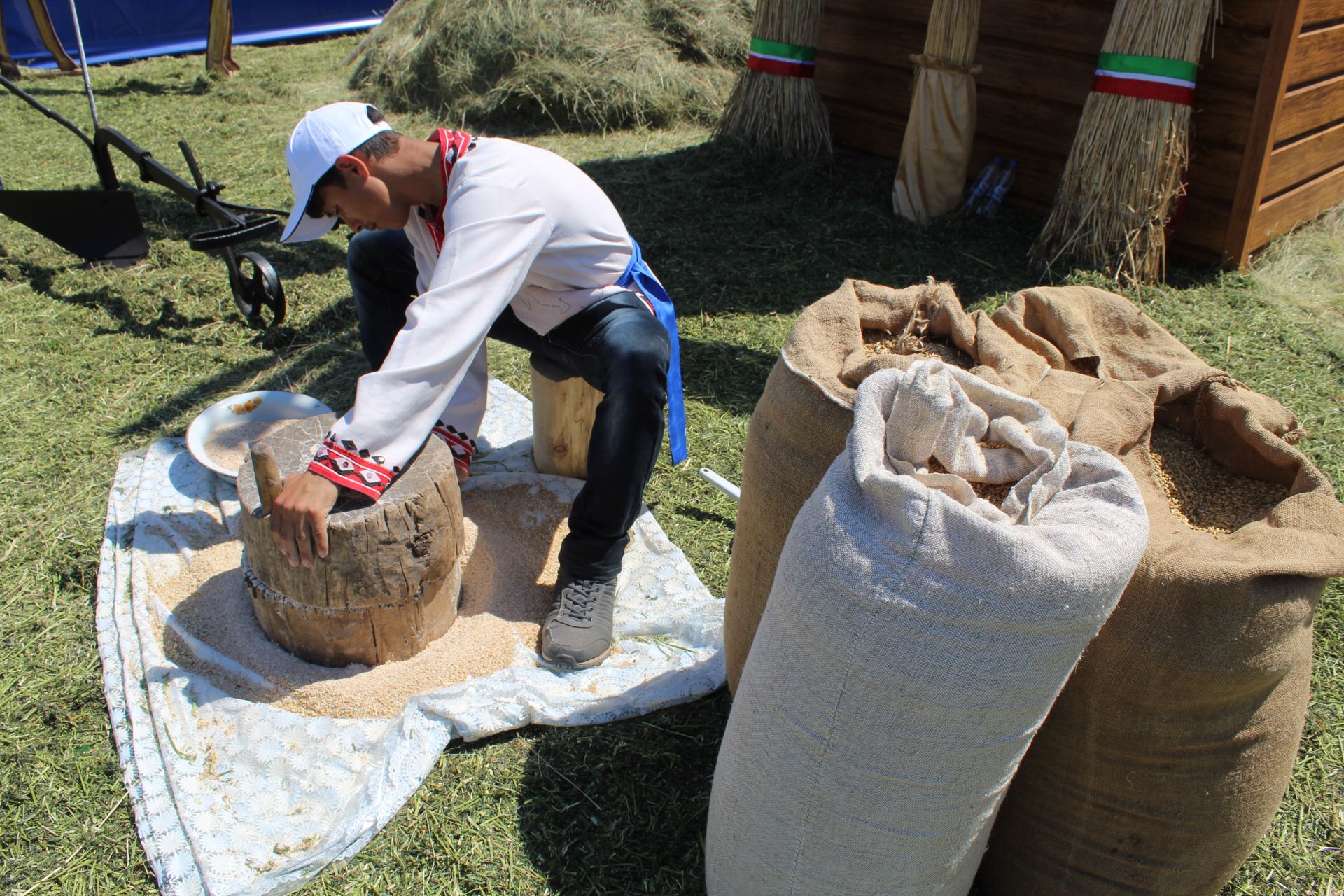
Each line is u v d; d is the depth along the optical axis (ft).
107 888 6.40
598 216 8.20
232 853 6.53
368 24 34.17
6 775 7.10
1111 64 14.83
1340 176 17.79
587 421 10.30
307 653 7.89
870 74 20.29
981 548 4.55
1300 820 7.01
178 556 9.14
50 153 20.49
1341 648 8.55
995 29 17.71
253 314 13.26
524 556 9.49
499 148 7.61
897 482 4.68
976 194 17.93
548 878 6.53
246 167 19.94
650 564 9.52
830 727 5.08
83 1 29.48
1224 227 15.85
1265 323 14.48
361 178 7.39
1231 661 5.06
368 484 7.03
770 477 6.56
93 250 14.92
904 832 5.26
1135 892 5.80
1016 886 6.24
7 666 8.04
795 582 5.06
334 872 6.51
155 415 11.60
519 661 8.27
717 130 21.09
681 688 7.90
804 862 5.52
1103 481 5.10
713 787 6.20
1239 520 5.84
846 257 16.24
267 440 7.99
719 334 13.87
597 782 7.20
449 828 6.82
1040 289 7.16
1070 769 5.71
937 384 5.21
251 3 32.42
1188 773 5.41
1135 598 5.18
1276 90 14.65
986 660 4.67
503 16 23.95
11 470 10.46
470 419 9.22
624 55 23.71
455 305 7.00
